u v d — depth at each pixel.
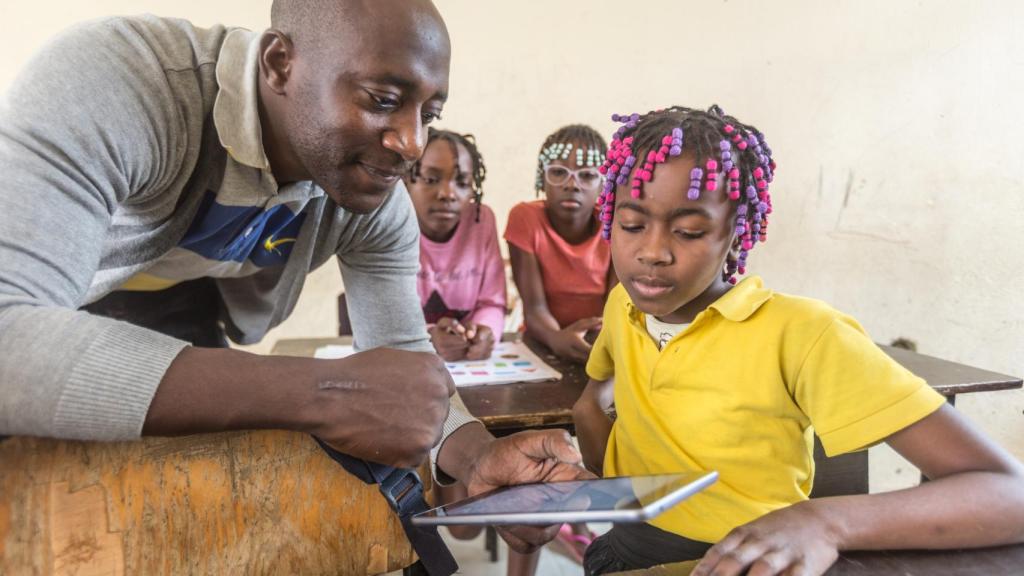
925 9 2.23
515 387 1.37
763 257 2.72
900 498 0.65
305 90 0.73
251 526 0.64
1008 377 1.34
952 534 0.63
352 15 0.69
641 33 2.78
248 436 0.63
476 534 1.96
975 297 2.24
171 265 1.04
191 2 2.66
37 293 0.60
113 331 0.59
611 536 1.12
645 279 0.86
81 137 0.65
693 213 0.83
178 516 0.60
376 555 0.70
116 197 0.72
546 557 1.92
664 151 0.82
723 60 2.69
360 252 1.10
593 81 2.86
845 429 0.77
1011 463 0.70
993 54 2.12
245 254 1.05
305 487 0.66
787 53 2.55
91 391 0.55
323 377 0.63
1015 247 2.14
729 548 0.59
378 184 0.79
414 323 1.14
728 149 0.83
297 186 0.90
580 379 1.43
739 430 0.88
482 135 2.89
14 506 0.54
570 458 0.75
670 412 0.94
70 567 0.56
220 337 1.41
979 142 2.18
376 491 0.69
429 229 1.99
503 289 2.13
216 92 0.81
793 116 2.57
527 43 2.83
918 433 0.73
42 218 0.61
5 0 2.54
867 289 2.48
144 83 0.74
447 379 0.71
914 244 2.35
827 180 2.53
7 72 2.60
